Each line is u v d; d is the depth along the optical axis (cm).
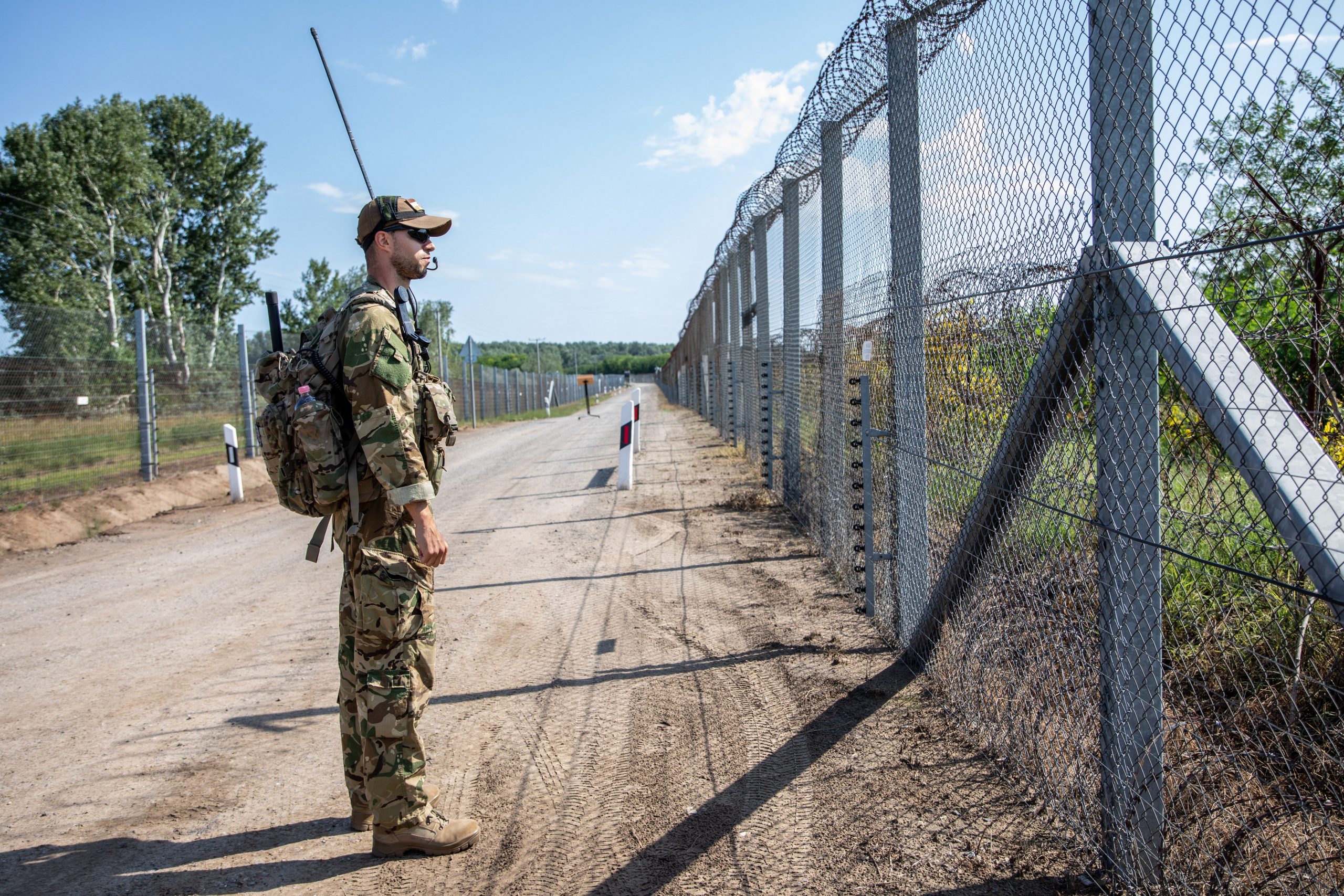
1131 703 212
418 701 258
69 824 286
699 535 731
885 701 354
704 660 418
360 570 251
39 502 953
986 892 223
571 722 353
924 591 369
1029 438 262
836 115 478
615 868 245
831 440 554
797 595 523
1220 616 204
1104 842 228
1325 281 154
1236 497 184
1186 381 178
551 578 606
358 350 235
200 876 251
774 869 240
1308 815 200
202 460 1341
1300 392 175
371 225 255
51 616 564
